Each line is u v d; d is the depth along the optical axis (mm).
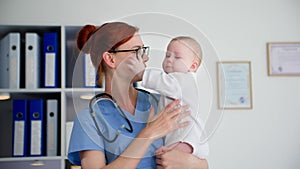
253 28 2645
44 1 2514
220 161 2537
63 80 2164
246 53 2621
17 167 2148
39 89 2129
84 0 2539
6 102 2404
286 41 2658
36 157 2115
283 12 2674
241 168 2549
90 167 966
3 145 2385
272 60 2625
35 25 2186
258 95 2604
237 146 2559
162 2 2596
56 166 2168
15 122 2154
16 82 2152
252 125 2580
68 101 2318
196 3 2623
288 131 2600
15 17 2482
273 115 2602
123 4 2564
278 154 2580
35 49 2178
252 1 2660
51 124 2174
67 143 2135
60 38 2326
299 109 2615
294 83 2631
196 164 831
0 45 2215
